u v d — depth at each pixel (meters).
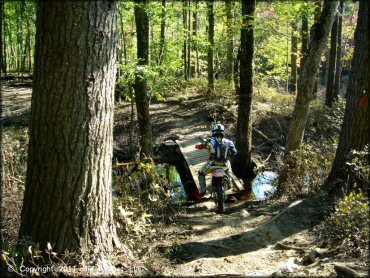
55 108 3.41
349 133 5.85
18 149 8.58
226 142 7.76
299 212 5.93
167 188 8.72
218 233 5.95
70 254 3.59
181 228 6.24
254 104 16.09
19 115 14.26
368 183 5.17
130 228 4.73
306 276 3.34
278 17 13.98
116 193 7.02
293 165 7.93
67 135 3.45
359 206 4.11
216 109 15.98
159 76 10.56
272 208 6.96
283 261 4.39
